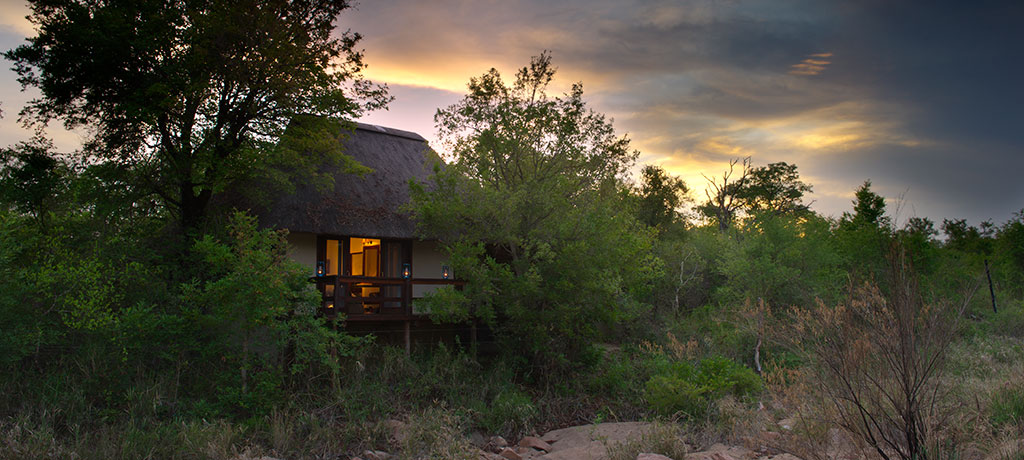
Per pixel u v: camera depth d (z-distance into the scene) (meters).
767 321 17.06
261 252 12.61
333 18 16.72
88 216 15.26
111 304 13.11
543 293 16.05
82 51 14.55
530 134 17.47
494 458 11.65
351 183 18.47
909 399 6.40
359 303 17.05
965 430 7.29
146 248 14.72
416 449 11.70
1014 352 15.20
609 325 17.09
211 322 12.45
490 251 19.58
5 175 14.76
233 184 17.16
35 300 12.09
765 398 13.12
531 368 17.00
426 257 19.70
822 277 21.33
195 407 11.93
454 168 17.19
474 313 16.73
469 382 15.52
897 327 6.66
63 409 11.06
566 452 11.09
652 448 9.66
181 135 15.60
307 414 12.64
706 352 18.59
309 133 16.59
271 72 15.35
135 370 12.45
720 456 8.80
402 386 14.79
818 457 7.18
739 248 23.45
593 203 17.56
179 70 14.87
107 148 15.52
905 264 6.98
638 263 17.28
